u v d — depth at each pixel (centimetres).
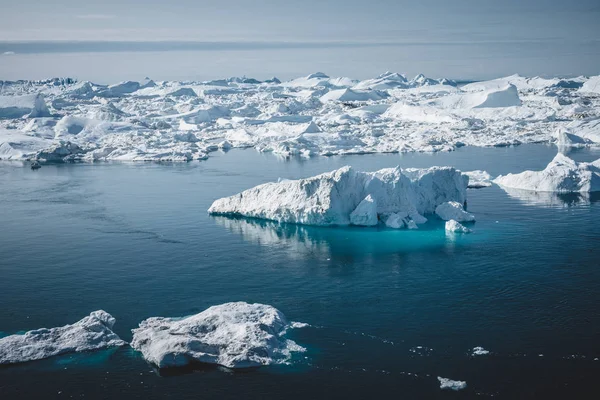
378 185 10712
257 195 11044
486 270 7950
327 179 10412
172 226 10462
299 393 5134
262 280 7731
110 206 12162
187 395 5131
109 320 6359
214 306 6488
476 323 6347
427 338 6034
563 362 5525
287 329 6244
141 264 8394
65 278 7844
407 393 5106
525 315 6512
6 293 7319
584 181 12888
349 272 7988
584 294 7056
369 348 5844
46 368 5531
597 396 5006
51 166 18588
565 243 9062
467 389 5134
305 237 9700
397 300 7000
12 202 12688
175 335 5847
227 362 5519
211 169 17288
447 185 11481
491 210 11350
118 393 5159
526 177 13475
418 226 10312
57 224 10675
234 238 9669
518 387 5153
